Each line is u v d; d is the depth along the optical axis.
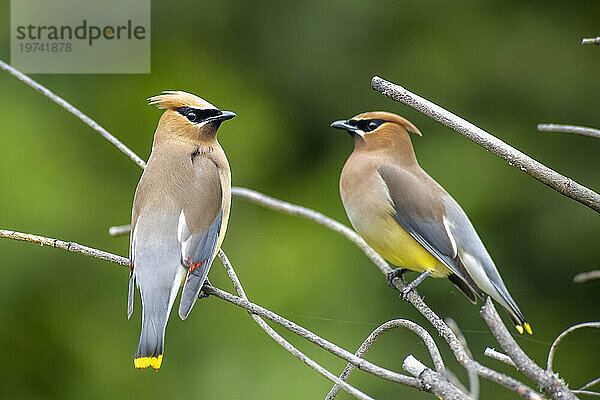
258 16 14.04
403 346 11.62
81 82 13.38
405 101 5.62
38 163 12.76
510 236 12.96
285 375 11.59
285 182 13.60
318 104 13.95
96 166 12.98
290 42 14.05
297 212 8.02
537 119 13.77
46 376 12.03
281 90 13.98
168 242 6.70
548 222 12.92
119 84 13.45
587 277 6.26
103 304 12.19
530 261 12.92
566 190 5.41
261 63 14.02
